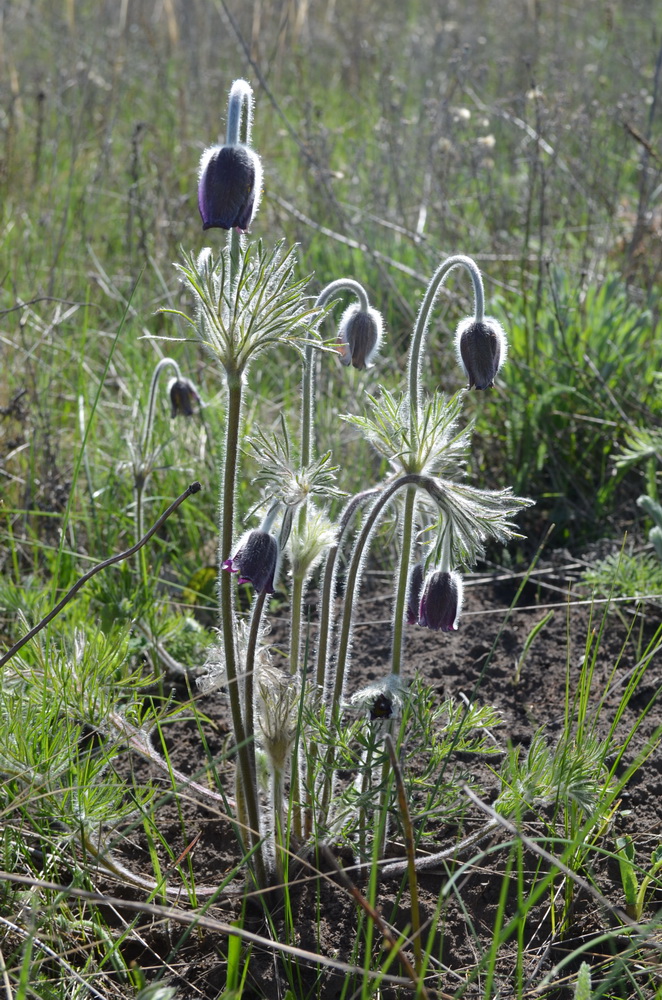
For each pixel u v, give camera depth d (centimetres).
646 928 193
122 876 241
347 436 427
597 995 196
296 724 230
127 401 454
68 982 216
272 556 218
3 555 382
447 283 522
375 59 834
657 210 559
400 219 575
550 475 435
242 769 231
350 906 239
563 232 607
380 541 404
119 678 300
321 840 240
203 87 748
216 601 358
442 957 229
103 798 241
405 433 235
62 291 516
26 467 411
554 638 347
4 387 437
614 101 723
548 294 487
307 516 246
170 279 521
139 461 338
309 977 224
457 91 696
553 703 314
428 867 248
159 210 559
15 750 242
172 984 224
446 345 477
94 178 610
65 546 366
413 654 344
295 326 212
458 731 243
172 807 276
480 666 335
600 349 462
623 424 427
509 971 226
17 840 238
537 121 521
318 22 976
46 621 242
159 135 684
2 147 655
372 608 378
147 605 326
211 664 263
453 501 227
